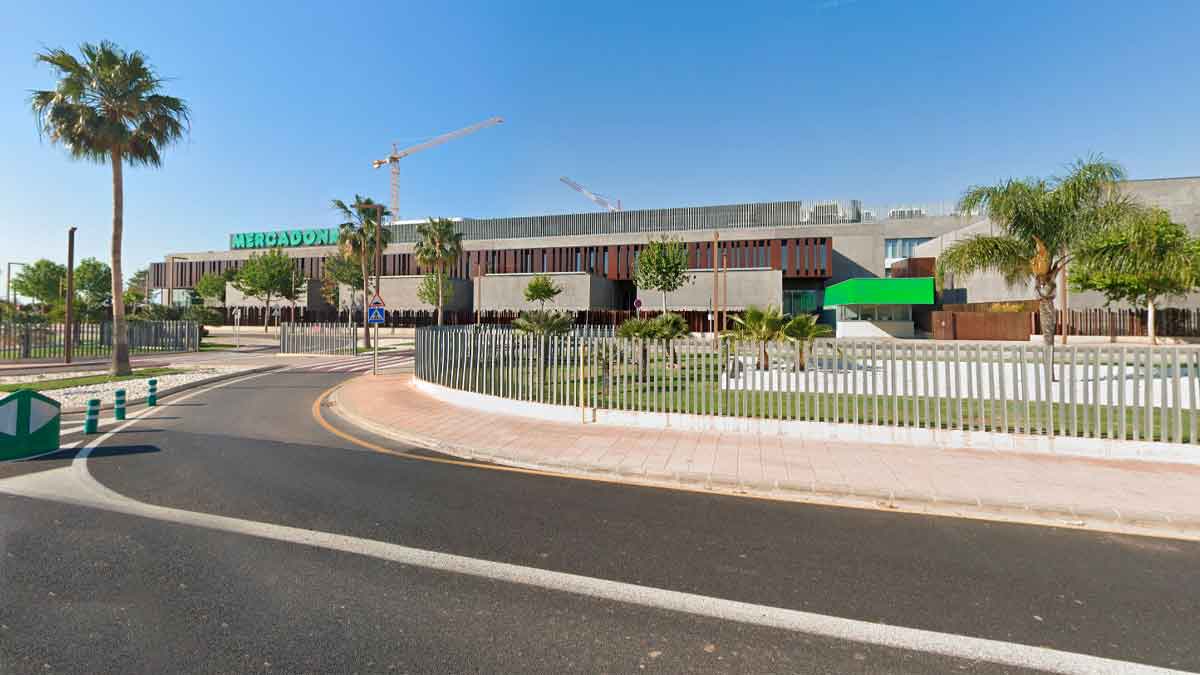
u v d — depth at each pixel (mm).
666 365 9312
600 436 8445
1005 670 2734
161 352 31000
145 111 18266
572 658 2791
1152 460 6789
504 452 7453
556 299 51906
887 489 5688
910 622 3207
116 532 4516
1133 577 3857
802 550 4305
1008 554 4258
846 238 54219
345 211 36750
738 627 3133
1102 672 2719
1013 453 7215
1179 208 28453
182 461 7062
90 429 8961
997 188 12742
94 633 2957
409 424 9461
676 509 5312
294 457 7371
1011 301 32156
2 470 6539
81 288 60125
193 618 3141
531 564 3982
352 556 4090
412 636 2984
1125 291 23984
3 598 3348
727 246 54812
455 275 63031
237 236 80500
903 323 37844
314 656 2770
